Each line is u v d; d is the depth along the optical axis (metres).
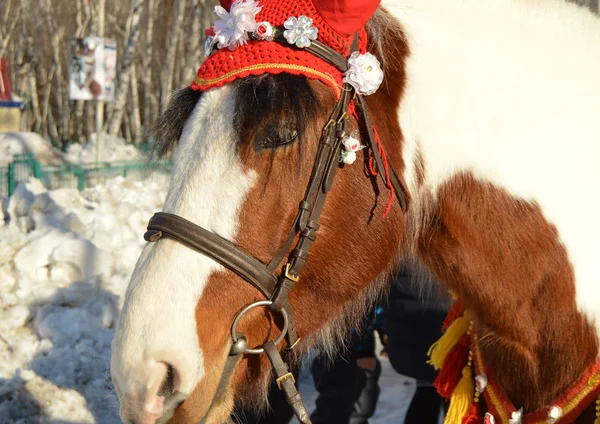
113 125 21.66
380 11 2.02
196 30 20.94
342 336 2.16
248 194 1.74
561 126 2.01
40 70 36.69
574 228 2.00
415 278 3.21
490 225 1.99
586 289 2.01
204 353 1.72
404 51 1.98
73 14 33.38
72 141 29.83
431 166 1.99
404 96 1.96
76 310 4.64
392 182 1.91
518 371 2.09
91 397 4.16
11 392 3.98
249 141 1.74
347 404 3.93
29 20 34.31
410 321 3.47
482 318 2.09
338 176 1.85
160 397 1.68
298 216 1.80
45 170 14.24
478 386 2.19
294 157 1.78
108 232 5.55
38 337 4.54
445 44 2.02
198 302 1.72
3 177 13.51
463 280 2.05
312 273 1.87
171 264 1.72
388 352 3.64
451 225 2.01
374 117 1.92
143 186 8.88
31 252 4.95
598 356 2.02
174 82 29.97
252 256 1.77
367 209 1.89
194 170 1.76
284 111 1.74
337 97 1.84
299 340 1.90
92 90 12.02
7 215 5.83
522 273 2.00
